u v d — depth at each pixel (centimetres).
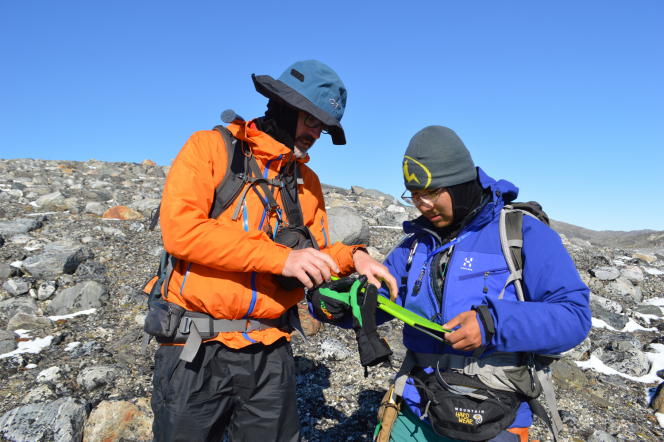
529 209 179
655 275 650
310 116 185
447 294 169
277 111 190
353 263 192
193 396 173
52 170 1183
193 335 169
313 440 291
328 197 1079
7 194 845
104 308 472
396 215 905
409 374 181
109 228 674
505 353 162
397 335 438
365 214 906
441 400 156
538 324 144
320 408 326
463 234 176
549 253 160
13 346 385
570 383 368
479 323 146
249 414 184
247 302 169
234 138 188
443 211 172
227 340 171
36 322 428
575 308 151
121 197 888
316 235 216
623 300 556
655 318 507
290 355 196
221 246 157
